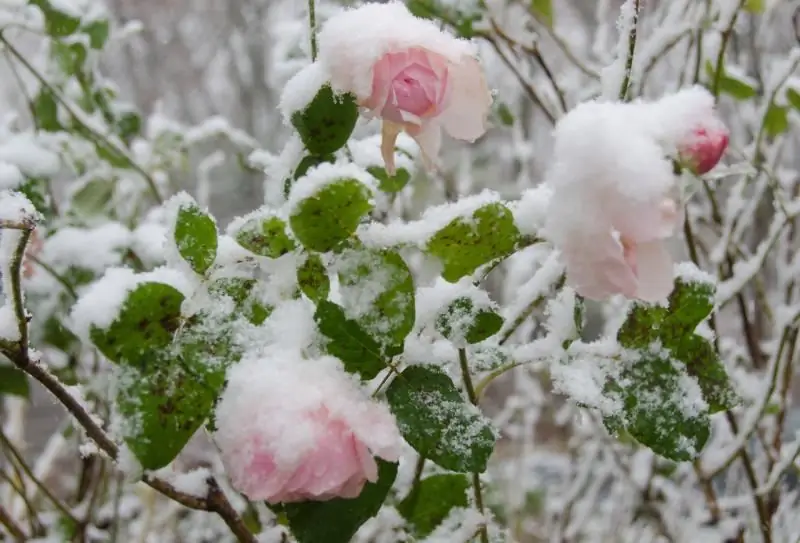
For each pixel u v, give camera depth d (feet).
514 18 3.82
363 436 2.46
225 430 2.50
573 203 2.46
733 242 3.65
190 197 2.66
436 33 2.62
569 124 2.49
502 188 4.60
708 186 3.62
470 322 2.70
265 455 2.46
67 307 3.58
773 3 3.76
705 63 3.56
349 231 2.63
